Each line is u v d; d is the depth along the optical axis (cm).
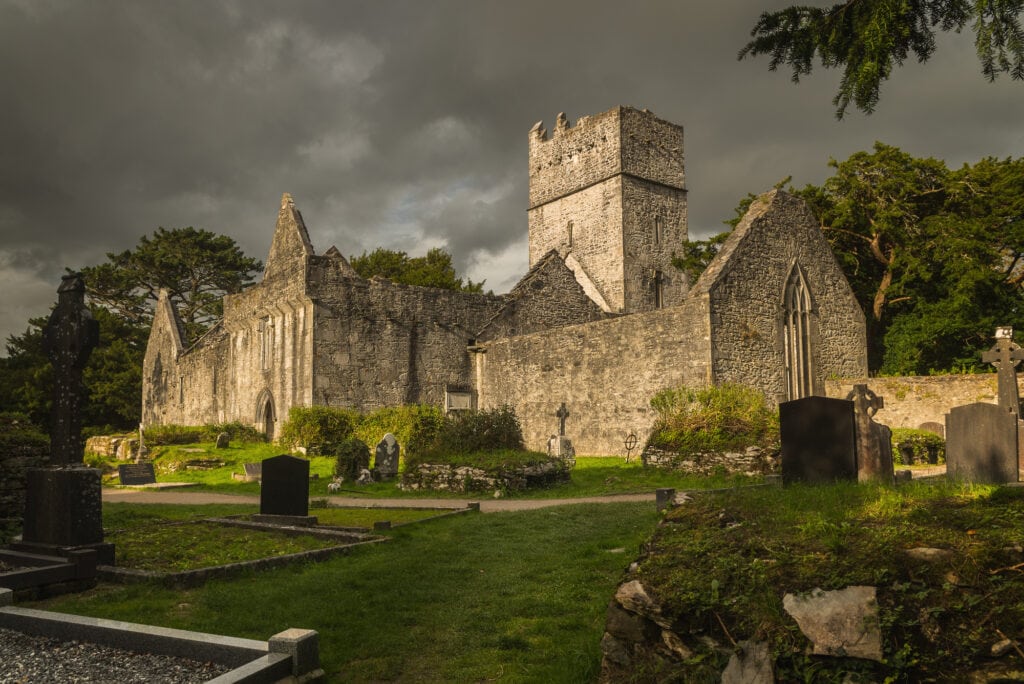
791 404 812
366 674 532
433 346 3206
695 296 2230
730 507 543
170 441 3014
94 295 5597
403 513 1342
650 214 4681
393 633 614
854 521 470
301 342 2984
